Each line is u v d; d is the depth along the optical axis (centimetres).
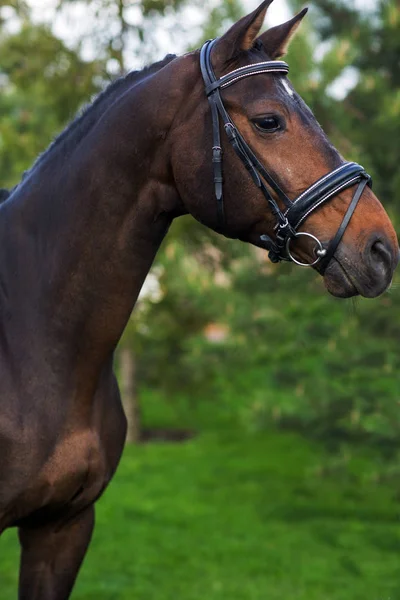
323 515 751
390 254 245
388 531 698
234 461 991
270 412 709
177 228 809
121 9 778
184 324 1026
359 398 657
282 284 710
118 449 295
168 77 267
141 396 1608
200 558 620
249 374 927
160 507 773
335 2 825
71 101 843
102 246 268
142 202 269
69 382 270
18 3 809
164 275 891
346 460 686
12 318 272
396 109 629
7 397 262
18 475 261
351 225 246
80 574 576
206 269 811
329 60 639
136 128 267
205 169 259
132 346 970
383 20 695
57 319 269
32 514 273
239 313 724
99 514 746
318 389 676
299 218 249
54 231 273
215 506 779
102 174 268
